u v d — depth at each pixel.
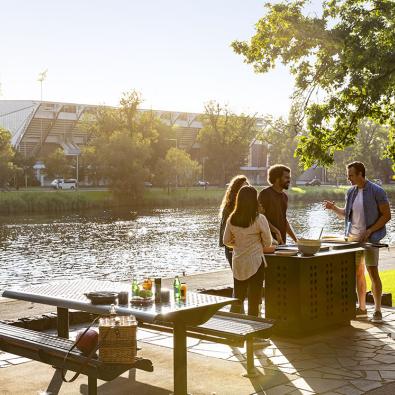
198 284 11.88
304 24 20.02
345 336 7.76
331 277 7.99
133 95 103.88
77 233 59.25
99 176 95.81
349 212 8.84
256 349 7.16
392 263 15.65
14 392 5.70
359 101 19.61
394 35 18.92
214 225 66.56
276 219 8.34
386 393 5.56
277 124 119.06
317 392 5.61
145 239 54.59
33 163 120.69
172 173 106.56
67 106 139.12
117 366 4.81
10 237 56.28
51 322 8.27
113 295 5.70
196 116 158.38
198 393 5.64
